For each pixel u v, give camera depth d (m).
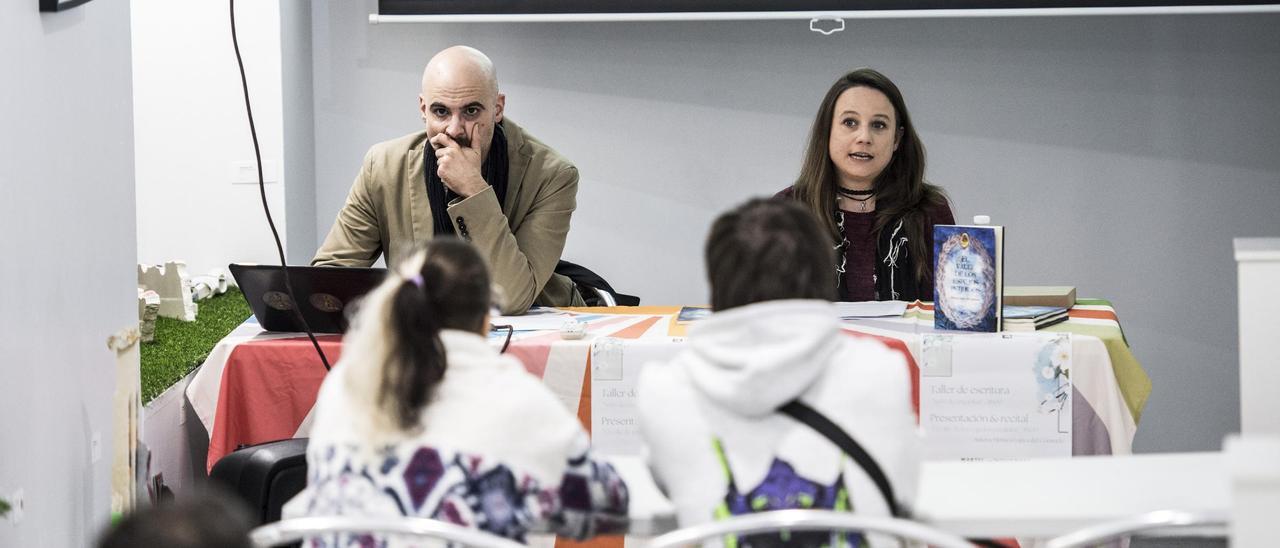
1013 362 3.02
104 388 3.05
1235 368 5.55
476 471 1.83
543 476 1.87
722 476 1.79
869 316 3.35
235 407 3.16
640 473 2.19
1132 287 5.53
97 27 2.98
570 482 1.90
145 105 5.19
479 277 1.93
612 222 5.64
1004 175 5.49
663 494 1.93
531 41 5.54
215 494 1.29
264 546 1.63
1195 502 1.90
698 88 5.53
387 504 1.82
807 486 1.77
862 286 3.71
